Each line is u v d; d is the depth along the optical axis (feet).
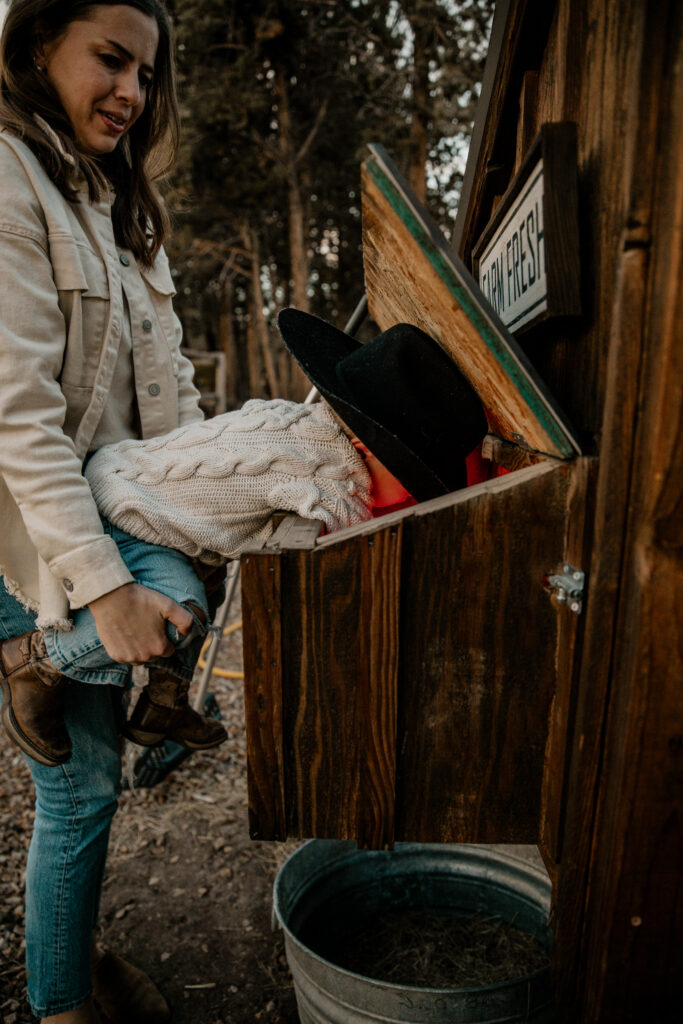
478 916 5.69
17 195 3.61
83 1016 4.29
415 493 3.51
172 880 6.58
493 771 3.39
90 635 3.67
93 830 4.27
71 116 4.00
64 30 3.76
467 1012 3.71
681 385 2.47
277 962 5.67
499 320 2.76
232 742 9.04
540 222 3.05
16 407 3.45
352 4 48.65
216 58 50.96
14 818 7.25
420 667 3.28
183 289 75.46
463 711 3.32
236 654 12.13
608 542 2.78
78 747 4.19
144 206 4.68
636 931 2.97
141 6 3.85
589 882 3.14
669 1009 3.08
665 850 2.88
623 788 2.82
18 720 3.89
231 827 7.32
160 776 7.84
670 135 2.39
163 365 4.73
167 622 3.64
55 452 3.53
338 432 3.91
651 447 2.55
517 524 3.10
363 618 3.21
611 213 2.77
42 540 3.46
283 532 3.43
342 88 54.75
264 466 3.76
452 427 3.82
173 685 4.44
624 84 2.64
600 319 2.89
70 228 3.91
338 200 65.98
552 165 2.91
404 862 5.74
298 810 3.49
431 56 42.29
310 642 3.27
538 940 5.36
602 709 2.94
